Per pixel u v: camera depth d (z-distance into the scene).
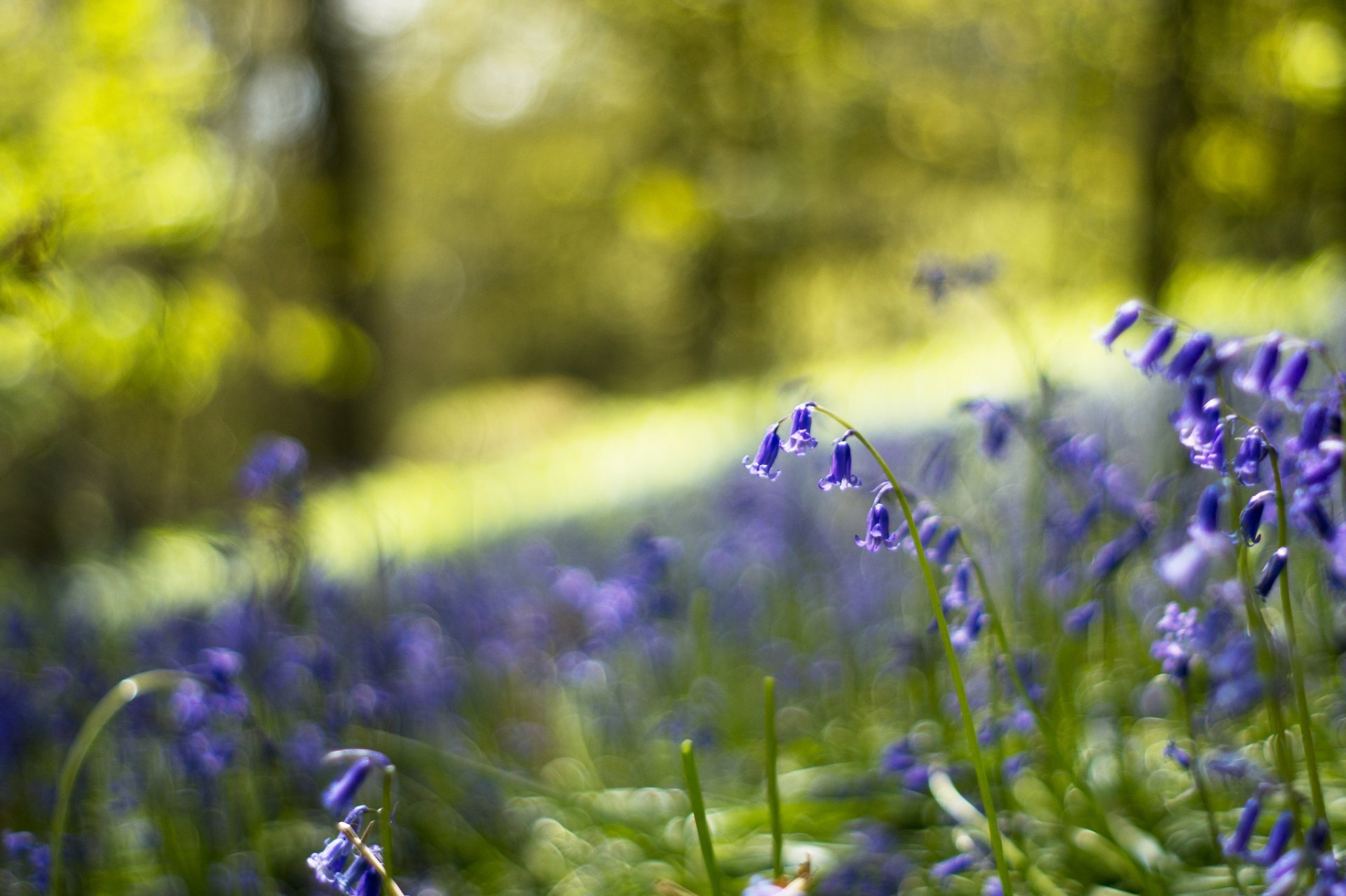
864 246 15.02
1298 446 1.76
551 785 4.13
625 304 26.61
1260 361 1.87
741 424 9.77
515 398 27.66
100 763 3.88
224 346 6.36
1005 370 8.47
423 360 32.41
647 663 5.04
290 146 11.70
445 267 28.47
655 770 4.26
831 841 3.29
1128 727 3.33
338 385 9.30
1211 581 3.13
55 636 5.28
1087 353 7.98
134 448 10.88
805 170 12.84
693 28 11.72
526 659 4.92
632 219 11.42
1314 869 1.64
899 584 4.93
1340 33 8.05
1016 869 2.60
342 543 7.07
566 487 11.24
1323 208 9.60
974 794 3.03
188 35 6.08
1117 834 2.74
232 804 3.25
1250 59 8.83
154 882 3.46
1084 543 3.08
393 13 14.60
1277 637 2.30
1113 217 13.91
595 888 3.37
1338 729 3.03
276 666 3.68
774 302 14.04
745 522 5.31
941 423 6.77
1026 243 15.80
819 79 12.14
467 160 24.25
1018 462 4.65
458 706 4.61
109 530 10.25
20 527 10.98
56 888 2.61
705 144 12.34
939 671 3.54
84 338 5.37
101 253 5.93
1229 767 2.33
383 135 18.05
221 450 11.45
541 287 28.30
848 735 4.09
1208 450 1.86
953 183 14.50
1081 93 11.66
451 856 3.65
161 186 5.74
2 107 5.30
